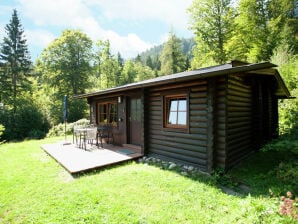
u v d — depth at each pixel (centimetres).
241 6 1583
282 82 634
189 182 399
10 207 321
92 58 2412
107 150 684
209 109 438
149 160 575
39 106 1755
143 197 339
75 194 352
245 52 1593
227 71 361
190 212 291
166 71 2959
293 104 779
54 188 386
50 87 2233
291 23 1480
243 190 366
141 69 4244
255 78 603
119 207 305
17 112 1527
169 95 561
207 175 436
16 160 611
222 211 292
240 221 254
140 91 684
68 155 612
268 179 401
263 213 256
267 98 693
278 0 1524
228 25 1567
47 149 714
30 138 1384
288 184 371
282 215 248
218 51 1611
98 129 785
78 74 2220
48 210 304
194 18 1672
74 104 2116
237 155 510
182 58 3017
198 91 484
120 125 783
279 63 1054
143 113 625
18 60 2211
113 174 459
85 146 711
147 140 631
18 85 2206
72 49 2169
